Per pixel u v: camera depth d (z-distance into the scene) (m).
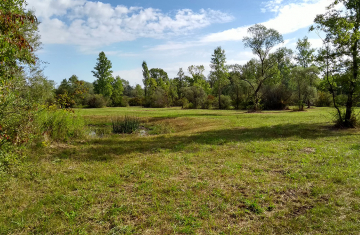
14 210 4.11
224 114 27.72
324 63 13.92
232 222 3.82
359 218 3.80
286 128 14.20
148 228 3.65
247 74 42.69
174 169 6.49
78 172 6.27
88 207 4.26
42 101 9.19
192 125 18.94
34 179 5.66
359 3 12.76
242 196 4.69
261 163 6.96
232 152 8.30
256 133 12.66
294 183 5.28
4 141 5.60
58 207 4.26
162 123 20.91
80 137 11.48
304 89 39.81
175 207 4.26
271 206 4.28
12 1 6.11
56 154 8.05
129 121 16.95
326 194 4.71
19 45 5.22
